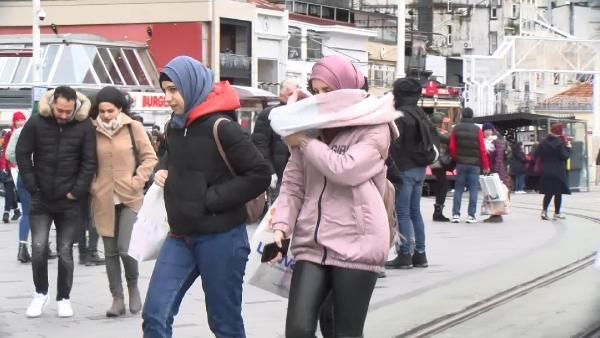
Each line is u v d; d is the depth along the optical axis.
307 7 68.25
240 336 6.05
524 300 9.98
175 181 5.94
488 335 8.26
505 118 37.25
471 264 12.70
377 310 9.35
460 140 19.12
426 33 83.62
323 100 5.41
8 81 41.38
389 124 5.58
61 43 41.91
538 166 20.36
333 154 5.35
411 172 11.96
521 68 41.16
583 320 8.89
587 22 72.12
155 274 5.96
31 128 8.78
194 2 50.94
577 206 25.16
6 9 53.53
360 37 67.19
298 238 5.53
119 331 8.37
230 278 5.94
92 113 9.48
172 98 5.89
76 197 8.85
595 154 46.22
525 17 96.50
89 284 11.12
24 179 8.82
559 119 35.81
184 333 8.25
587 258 13.30
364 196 5.41
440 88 53.25
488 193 19.42
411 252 12.24
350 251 5.39
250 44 54.09
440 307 9.48
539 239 15.99
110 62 43.31
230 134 5.84
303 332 5.34
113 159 8.87
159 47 51.47
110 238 9.02
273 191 14.26
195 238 5.91
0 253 14.27
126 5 51.81
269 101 29.48
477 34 93.94
